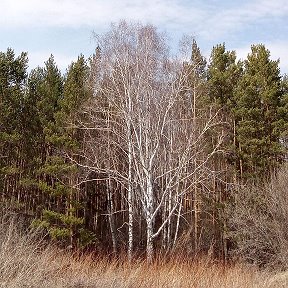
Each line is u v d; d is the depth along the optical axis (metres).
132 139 20.72
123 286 8.27
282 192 18.27
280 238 17.31
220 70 27.50
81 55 25.95
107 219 26.89
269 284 11.20
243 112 24.95
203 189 23.03
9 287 6.49
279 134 24.88
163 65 20.98
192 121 21.77
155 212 19.19
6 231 8.12
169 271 10.52
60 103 23.38
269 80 26.47
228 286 10.09
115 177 20.69
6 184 25.53
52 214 20.72
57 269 8.33
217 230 23.89
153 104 20.45
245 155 24.06
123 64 20.52
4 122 24.55
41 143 26.16
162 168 21.19
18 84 26.33
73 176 21.62
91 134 23.08
